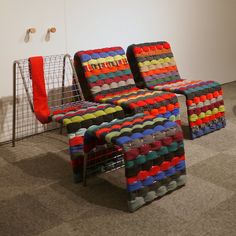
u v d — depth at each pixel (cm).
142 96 278
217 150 275
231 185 223
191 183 226
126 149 188
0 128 298
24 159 271
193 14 421
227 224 184
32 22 296
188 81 327
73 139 227
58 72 317
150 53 326
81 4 322
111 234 180
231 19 470
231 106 385
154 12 380
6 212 202
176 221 188
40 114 259
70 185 231
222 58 474
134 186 193
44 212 201
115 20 350
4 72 290
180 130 211
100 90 288
